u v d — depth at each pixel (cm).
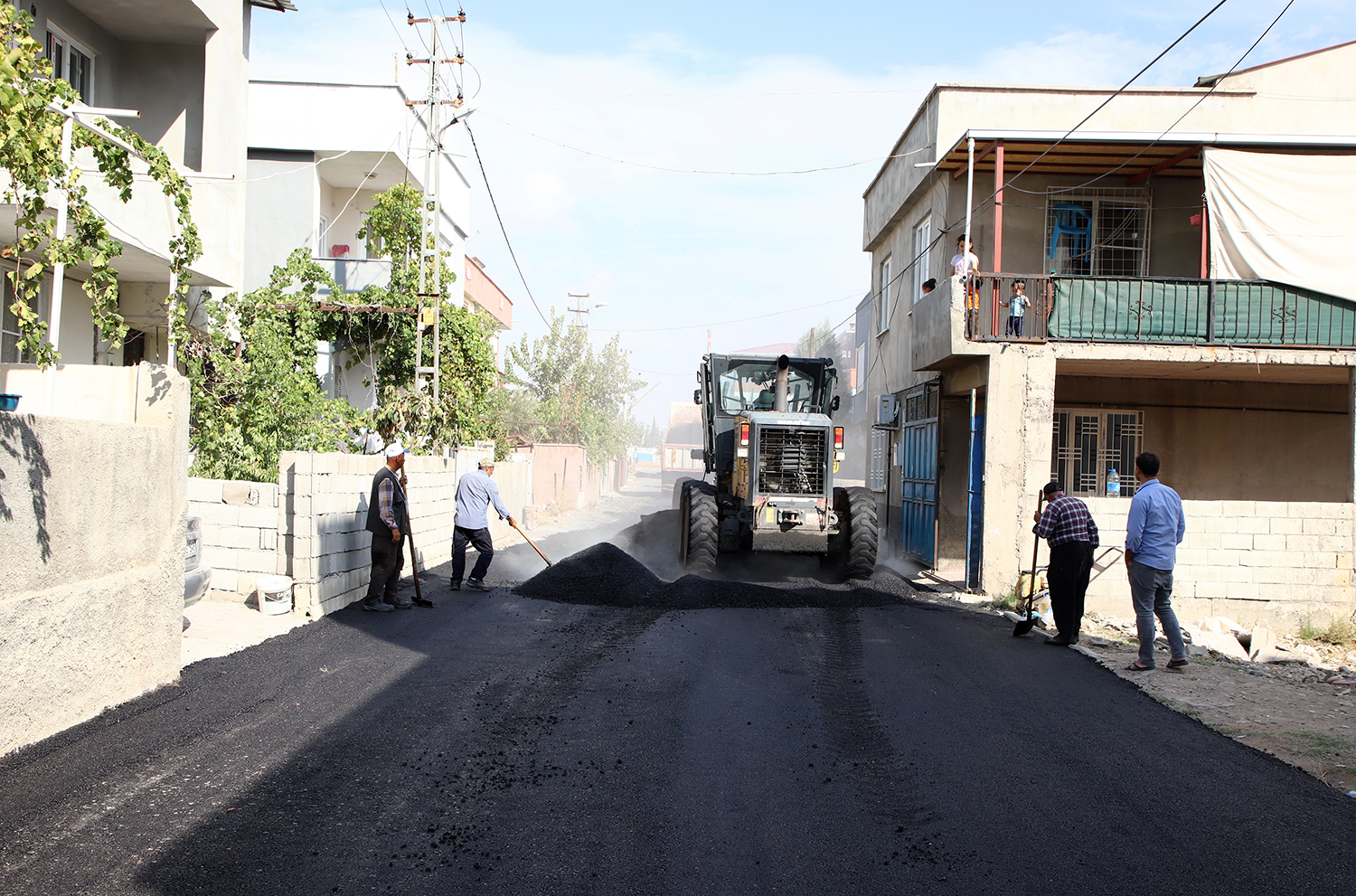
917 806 455
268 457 1266
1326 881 386
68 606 502
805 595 1070
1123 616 1116
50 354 620
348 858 374
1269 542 1116
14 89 444
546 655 748
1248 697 687
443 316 1647
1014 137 1184
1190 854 410
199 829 391
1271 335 1173
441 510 1388
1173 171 1360
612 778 478
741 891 361
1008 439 1147
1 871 345
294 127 1764
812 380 1395
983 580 1144
